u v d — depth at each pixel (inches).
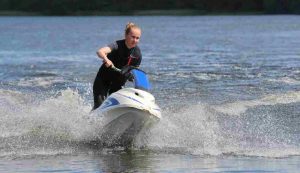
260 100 1749.5
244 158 1087.0
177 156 1111.6
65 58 3550.7
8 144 1210.0
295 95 1819.6
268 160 1068.5
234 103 1692.9
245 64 2965.1
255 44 4660.4
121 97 1179.9
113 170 1000.9
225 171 990.4
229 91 1945.1
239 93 1898.4
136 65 1251.2
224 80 2263.8
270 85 2090.3
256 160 1069.8
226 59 3312.0
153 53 3855.8
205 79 2304.4
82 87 2134.6
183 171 992.9
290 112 1563.7
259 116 1508.4
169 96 1838.1
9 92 1886.1
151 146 1199.6
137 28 1213.7
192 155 1117.7
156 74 2500.0
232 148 1173.7
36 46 4832.7
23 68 2908.5
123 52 1218.0
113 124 1198.3
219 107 1627.7
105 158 1099.3
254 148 1172.5
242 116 1505.9
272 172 981.2
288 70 2625.5
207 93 1903.3
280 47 4247.0
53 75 2554.1
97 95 1258.6
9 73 2657.5
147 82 1244.5
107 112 1185.4
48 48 4557.1
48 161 1074.1
